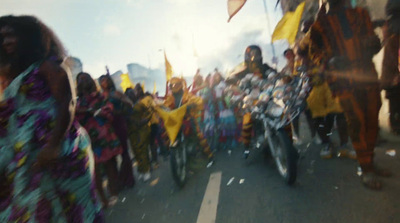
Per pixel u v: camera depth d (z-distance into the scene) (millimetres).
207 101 7004
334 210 3053
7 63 2090
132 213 4121
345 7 3342
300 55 3979
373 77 3275
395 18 4207
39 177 1967
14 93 1944
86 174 2170
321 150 4719
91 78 4688
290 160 3668
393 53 4309
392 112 4715
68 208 2086
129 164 5383
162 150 7578
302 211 3166
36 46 2049
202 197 4121
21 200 1950
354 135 3371
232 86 5332
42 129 1952
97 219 2229
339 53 3312
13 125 1972
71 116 2023
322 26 3389
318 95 4473
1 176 2047
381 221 2717
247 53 4867
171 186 4949
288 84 4094
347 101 3324
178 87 5309
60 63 2070
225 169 5129
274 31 5371
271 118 4031
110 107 4625
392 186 3273
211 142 6922
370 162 3359
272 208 3367
